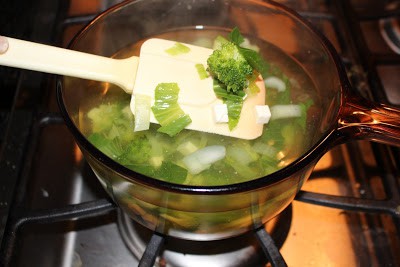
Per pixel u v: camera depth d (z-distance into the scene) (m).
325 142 0.57
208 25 0.91
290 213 0.80
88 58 0.68
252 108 0.73
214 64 0.70
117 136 0.72
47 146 0.86
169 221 0.63
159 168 0.68
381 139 0.60
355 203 0.75
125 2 0.77
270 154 0.72
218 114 0.68
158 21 0.87
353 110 0.60
